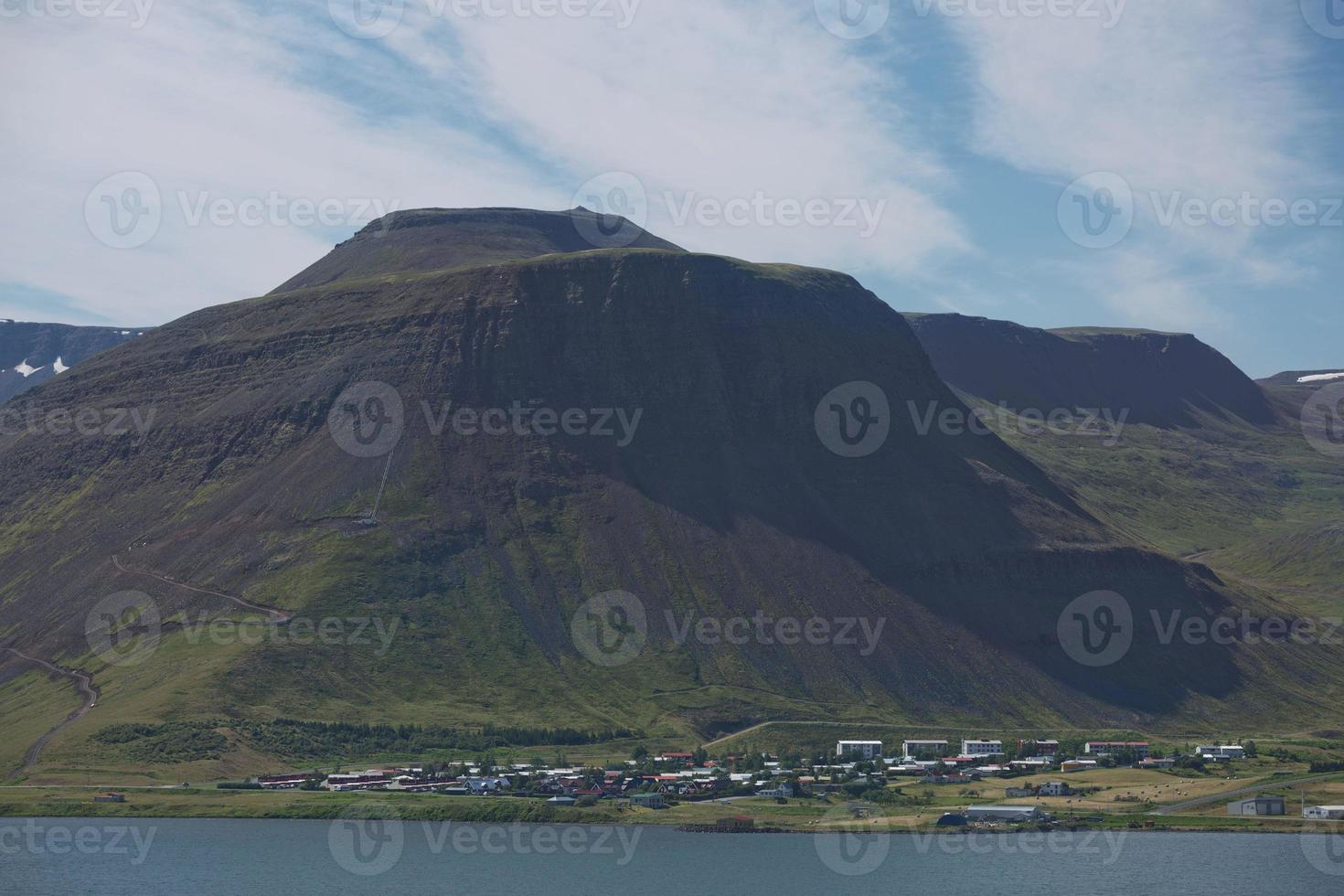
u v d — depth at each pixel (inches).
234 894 7721.5
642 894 7682.1
